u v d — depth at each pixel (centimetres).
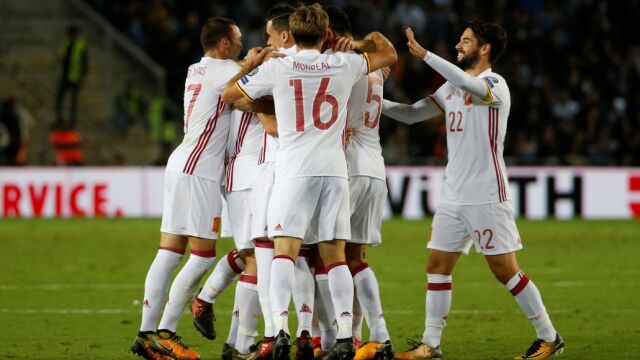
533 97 8006
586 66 8500
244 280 2614
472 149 2594
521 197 7012
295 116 2441
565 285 4069
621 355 2705
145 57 8219
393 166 7106
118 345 2853
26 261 4769
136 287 3997
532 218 6994
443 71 2491
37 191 6956
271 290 2417
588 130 7950
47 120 8088
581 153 7700
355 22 8344
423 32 8369
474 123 2591
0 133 7331
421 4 8625
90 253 5075
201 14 8638
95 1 8581
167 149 7769
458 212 2614
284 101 2445
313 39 2464
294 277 2495
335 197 2445
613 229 6266
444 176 2670
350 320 2441
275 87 2450
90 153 7994
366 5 8488
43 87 8212
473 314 3403
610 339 2945
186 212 2616
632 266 4638
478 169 2595
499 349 2814
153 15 8438
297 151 2438
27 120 7925
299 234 2425
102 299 3700
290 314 3384
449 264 2656
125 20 8575
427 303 2675
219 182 2652
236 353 2622
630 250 5244
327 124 2453
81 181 6981
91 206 6981
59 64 8262
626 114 8275
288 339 2345
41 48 8300
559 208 6994
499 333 3062
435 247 2653
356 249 2644
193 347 2872
